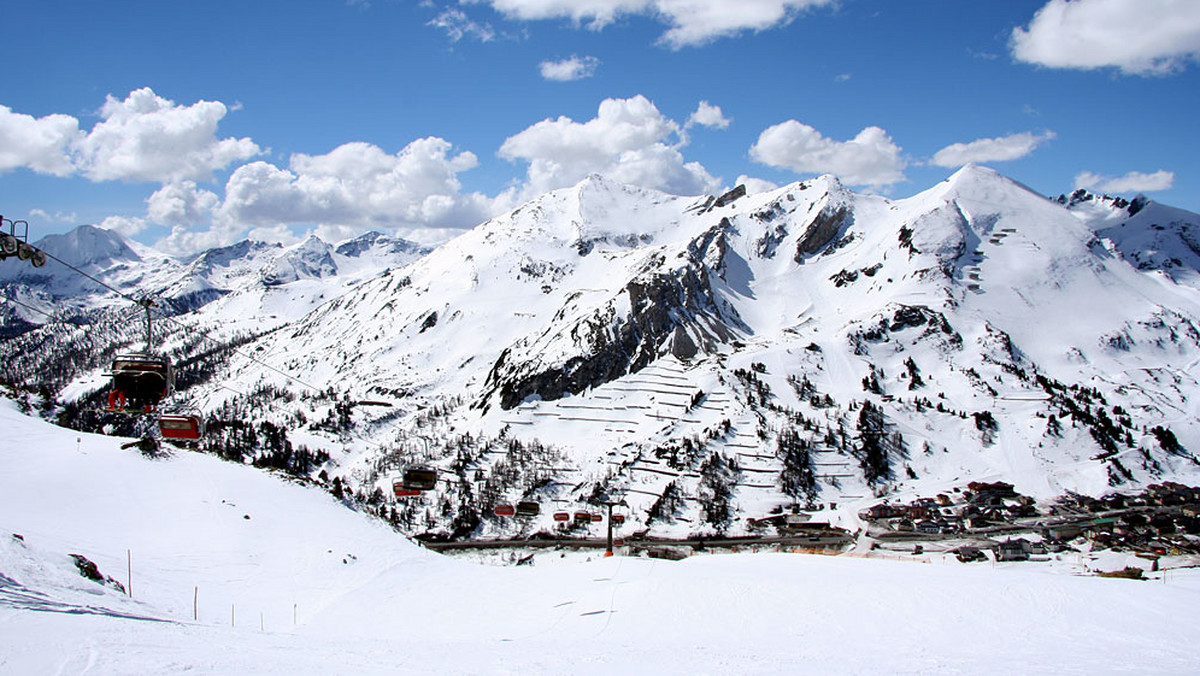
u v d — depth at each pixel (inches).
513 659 1772.9
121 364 2297.0
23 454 4141.2
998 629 2361.0
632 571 3336.6
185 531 3595.0
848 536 7519.7
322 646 1800.0
